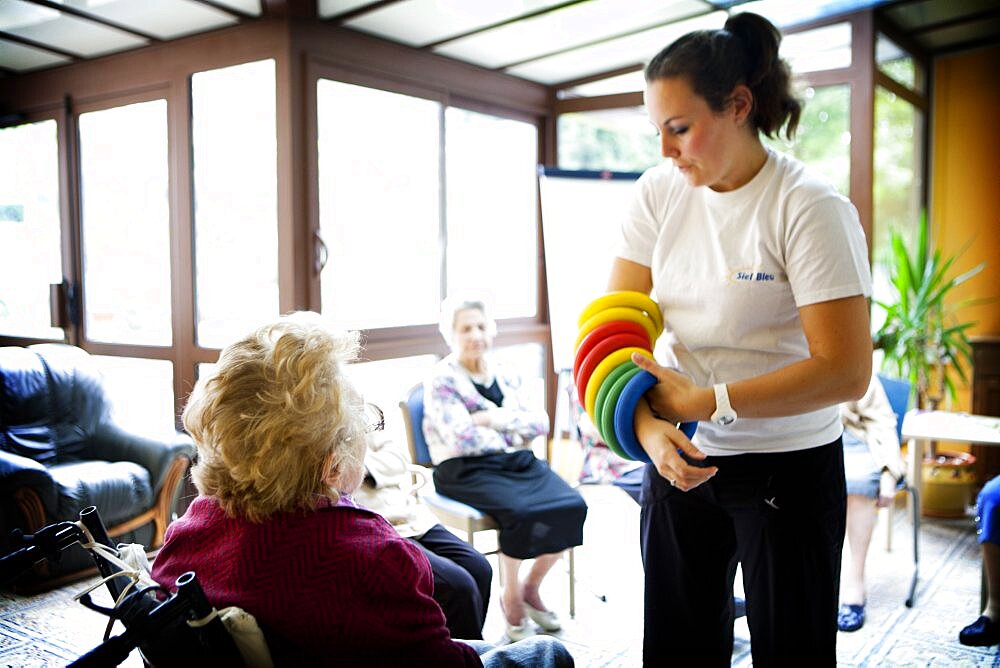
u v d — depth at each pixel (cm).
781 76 117
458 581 187
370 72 340
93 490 287
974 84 438
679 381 111
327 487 91
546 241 373
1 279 427
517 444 272
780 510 125
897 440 276
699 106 110
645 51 383
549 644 106
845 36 380
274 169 318
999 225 431
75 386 334
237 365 88
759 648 131
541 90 438
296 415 86
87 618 254
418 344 370
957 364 383
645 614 137
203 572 86
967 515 371
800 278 112
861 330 111
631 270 138
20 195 412
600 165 458
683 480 108
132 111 362
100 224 384
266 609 82
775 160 119
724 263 121
